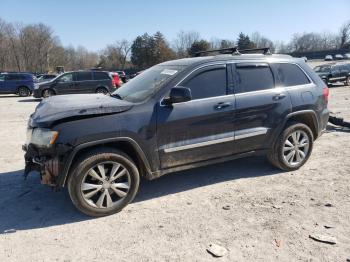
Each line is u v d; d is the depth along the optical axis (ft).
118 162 14.12
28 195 16.46
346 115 35.40
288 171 18.54
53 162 13.28
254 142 17.24
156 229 12.97
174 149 15.21
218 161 16.63
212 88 16.07
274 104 17.40
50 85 65.10
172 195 16.01
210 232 12.60
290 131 17.99
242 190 16.28
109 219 13.91
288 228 12.67
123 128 13.93
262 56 17.93
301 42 338.95
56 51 310.86
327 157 20.75
